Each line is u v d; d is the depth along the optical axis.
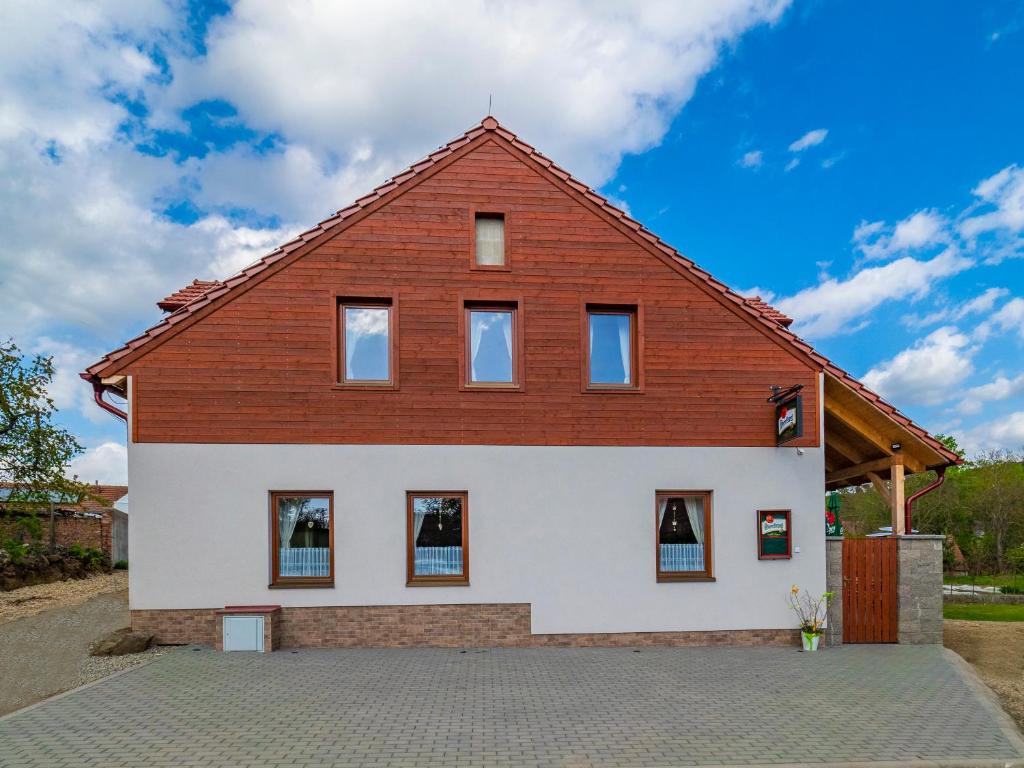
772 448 10.19
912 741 5.87
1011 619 15.18
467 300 9.97
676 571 9.98
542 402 9.89
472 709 6.58
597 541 9.76
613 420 9.98
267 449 9.38
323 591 9.32
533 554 9.66
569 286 10.12
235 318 9.52
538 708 6.64
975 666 9.59
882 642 10.12
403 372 9.72
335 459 9.48
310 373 9.56
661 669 8.27
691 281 10.34
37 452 16.77
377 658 8.65
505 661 8.58
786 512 10.07
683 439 10.05
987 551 28.92
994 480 30.20
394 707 6.62
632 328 10.33
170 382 9.32
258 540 9.27
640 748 5.63
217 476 9.29
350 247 9.80
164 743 5.67
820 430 10.27
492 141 10.23
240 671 7.93
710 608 9.83
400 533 9.48
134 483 9.16
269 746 5.61
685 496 10.14
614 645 9.65
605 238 10.26
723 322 10.34
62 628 10.21
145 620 9.11
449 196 10.05
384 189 9.90
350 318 9.90
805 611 9.89
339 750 5.53
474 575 9.54
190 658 8.51
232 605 9.19
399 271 9.85
